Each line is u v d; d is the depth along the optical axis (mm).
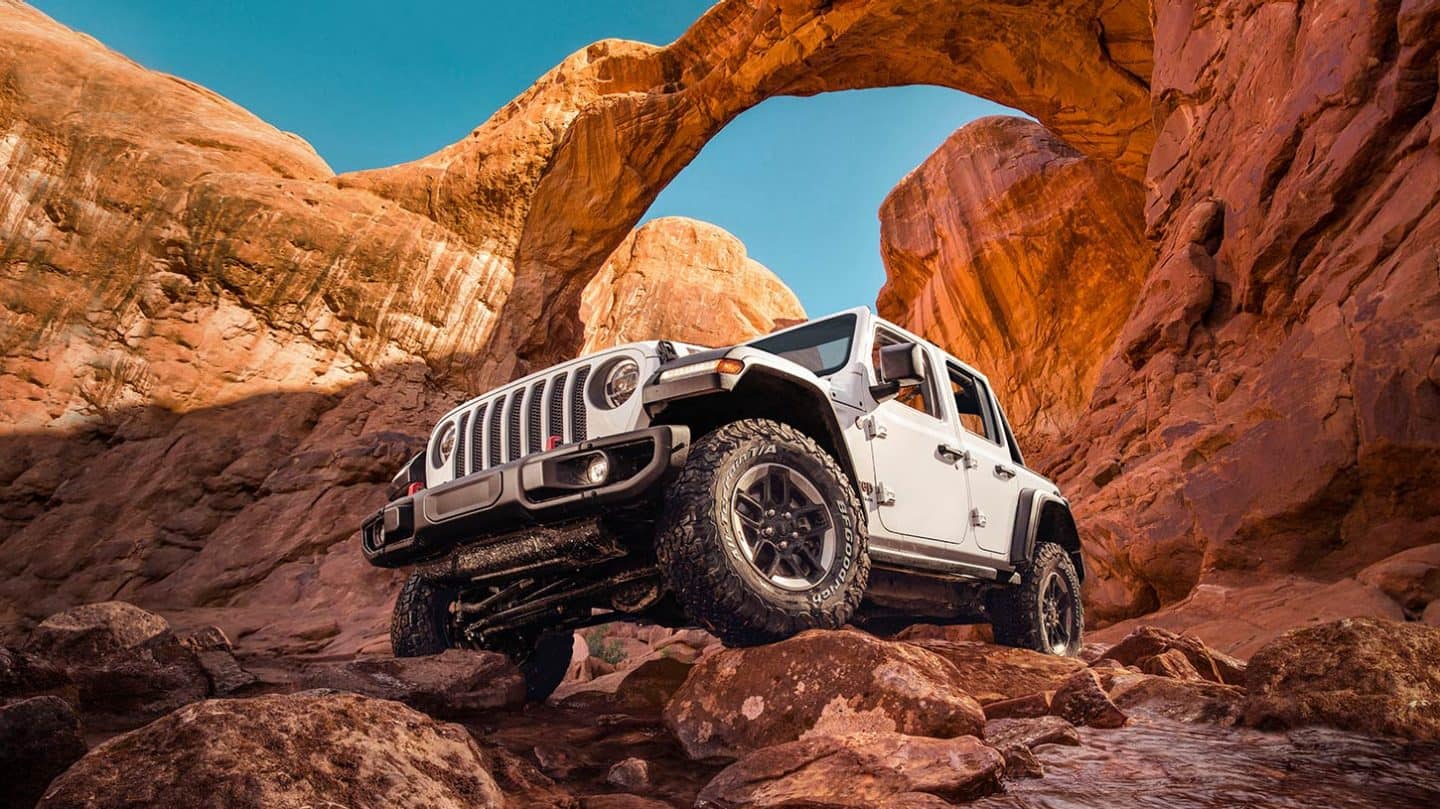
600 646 8227
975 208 25875
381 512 4082
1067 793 2213
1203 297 10875
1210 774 2365
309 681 3447
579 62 23578
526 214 22594
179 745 1906
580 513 3326
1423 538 6613
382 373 19859
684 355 3797
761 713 2906
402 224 21109
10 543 15672
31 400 16797
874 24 20078
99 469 16688
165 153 19266
